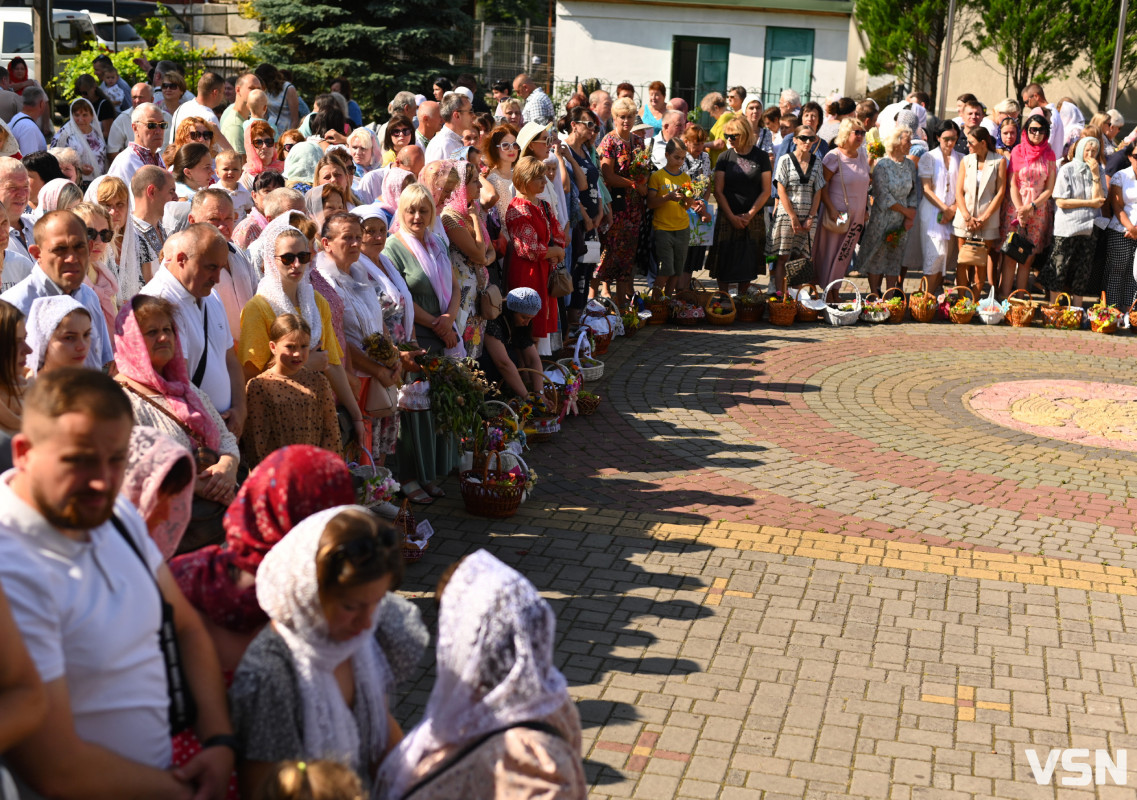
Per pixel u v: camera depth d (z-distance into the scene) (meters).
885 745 4.52
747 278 12.88
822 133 15.70
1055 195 12.61
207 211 6.10
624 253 11.94
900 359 11.14
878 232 13.16
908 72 25.31
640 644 5.28
